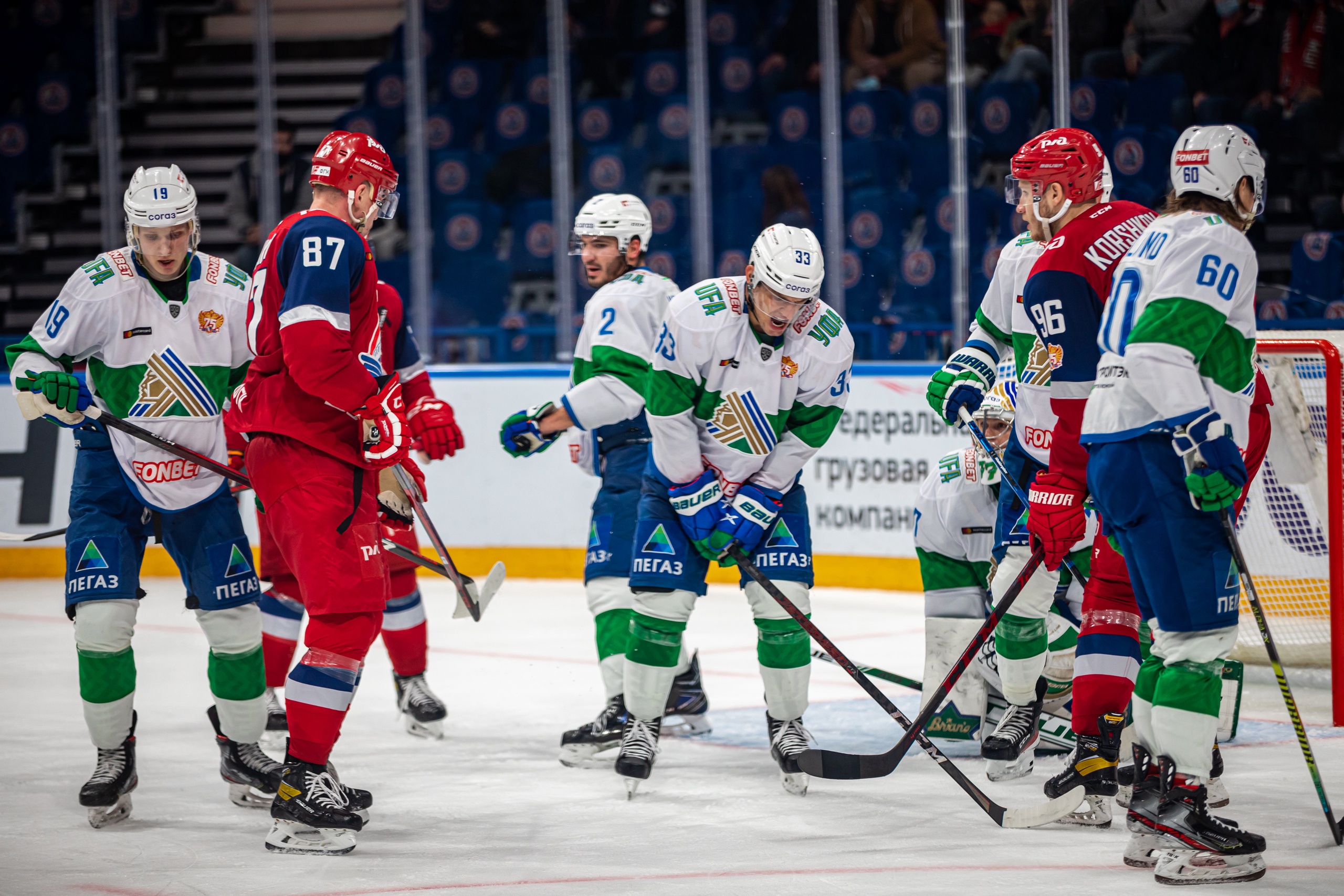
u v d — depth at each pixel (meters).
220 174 42.75
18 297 40.97
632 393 14.94
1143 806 10.90
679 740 16.58
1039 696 15.09
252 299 12.07
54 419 12.60
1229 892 10.26
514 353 36.69
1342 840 11.56
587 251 15.87
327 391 11.41
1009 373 14.56
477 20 41.44
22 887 10.77
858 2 37.50
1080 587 14.92
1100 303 12.16
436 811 13.30
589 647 23.25
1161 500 10.70
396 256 39.41
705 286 13.51
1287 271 33.41
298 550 11.89
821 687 19.52
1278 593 18.97
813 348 13.50
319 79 43.56
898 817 12.84
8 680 20.58
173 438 13.07
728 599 28.80
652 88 40.06
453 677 20.88
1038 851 11.58
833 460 28.61
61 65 42.62
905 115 36.84
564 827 12.62
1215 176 10.83
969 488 14.80
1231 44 33.97
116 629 12.73
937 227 36.19
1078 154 12.47
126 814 12.93
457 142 40.88
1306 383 18.56
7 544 32.38
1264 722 16.72
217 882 10.90
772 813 13.05
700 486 13.51
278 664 16.77
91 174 41.88
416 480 13.37
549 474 30.48
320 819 11.66
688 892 10.44
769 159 38.47
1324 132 33.56
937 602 15.34
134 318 12.87
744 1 39.78
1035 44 35.59
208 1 43.84
